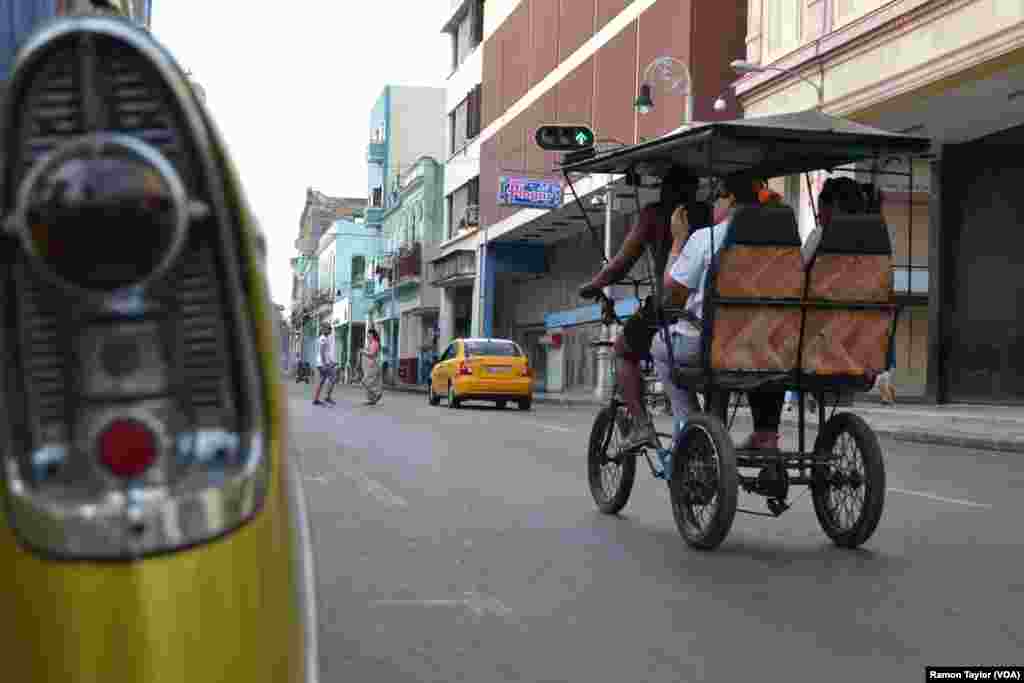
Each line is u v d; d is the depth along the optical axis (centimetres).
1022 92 1805
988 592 516
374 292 6650
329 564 570
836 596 508
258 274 150
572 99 3294
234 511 142
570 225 3628
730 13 2581
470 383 2361
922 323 2467
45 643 135
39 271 132
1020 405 2089
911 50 1827
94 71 139
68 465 137
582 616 472
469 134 4541
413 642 432
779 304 599
